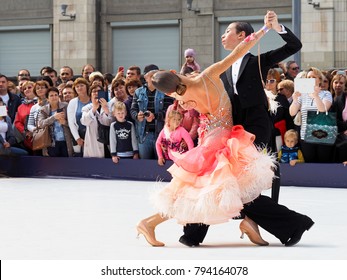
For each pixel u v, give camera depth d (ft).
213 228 32.24
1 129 55.93
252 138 26.55
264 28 26.94
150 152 53.21
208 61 104.78
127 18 107.76
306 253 26.11
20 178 56.34
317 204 41.01
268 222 27.37
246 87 27.86
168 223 33.47
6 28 112.68
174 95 26.43
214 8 104.12
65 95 56.95
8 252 26.53
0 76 57.93
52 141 56.03
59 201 42.27
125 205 40.29
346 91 50.72
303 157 50.31
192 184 26.20
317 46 95.55
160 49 107.45
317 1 95.14
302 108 49.44
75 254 26.00
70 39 106.52
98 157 54.90
